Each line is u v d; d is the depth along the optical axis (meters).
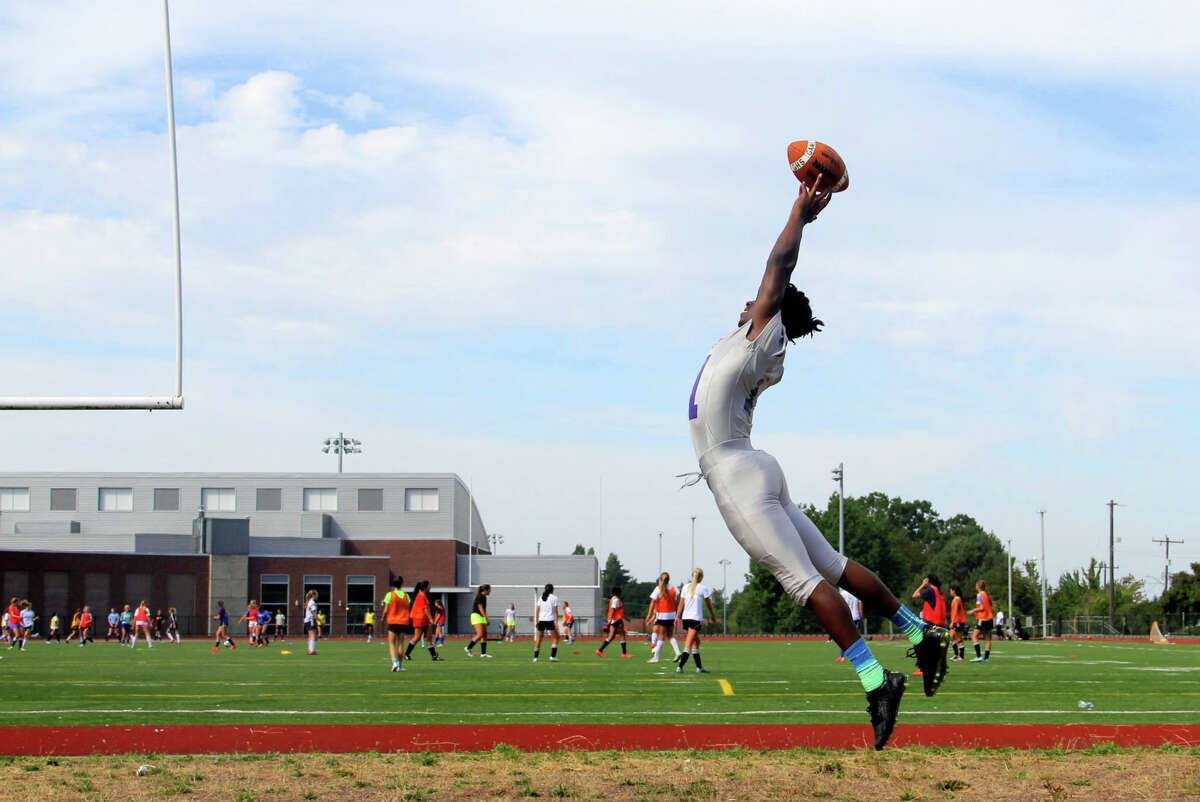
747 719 10.61
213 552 63.16
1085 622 73.75
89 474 75.38
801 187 5.95
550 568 75.06
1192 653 31.52
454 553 74.00
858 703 12.33
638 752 8.41
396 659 20.38
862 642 5.86
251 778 7.33
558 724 10.01
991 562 122.56
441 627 38.28
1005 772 7.52
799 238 5.91
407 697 13.31
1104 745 8.55
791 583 5.80
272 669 21.28
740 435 5.97
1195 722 10.34
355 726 9.88
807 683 16.05
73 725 10.11
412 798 6.74
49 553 57.09
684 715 10.96
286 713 11.16
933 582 22.95
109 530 75.06
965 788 7.00
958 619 25.70
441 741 9.02
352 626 65.62
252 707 11.91
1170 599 77.44
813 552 6.07
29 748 8.70
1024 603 107.19
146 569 60.56
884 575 101.00
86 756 8.33
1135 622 71.19
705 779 7.29
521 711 11.43
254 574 64.25
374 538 75.12
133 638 43.69
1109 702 12.58
